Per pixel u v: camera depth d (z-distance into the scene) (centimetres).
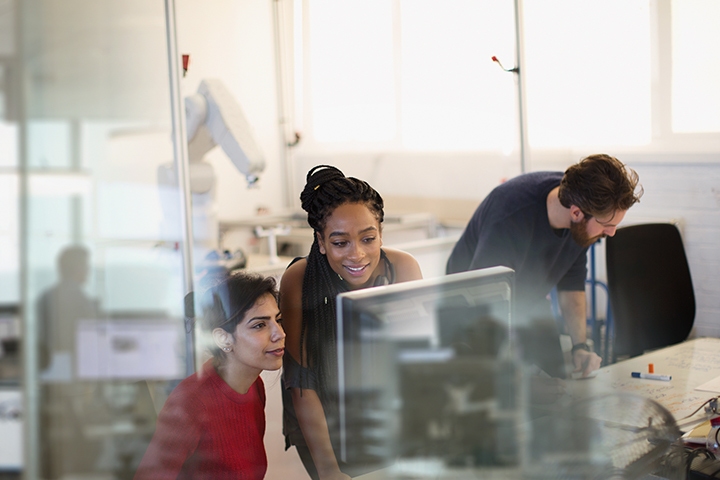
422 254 285
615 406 86
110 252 191
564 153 317
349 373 75
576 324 197
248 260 267
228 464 115
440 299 81
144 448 162
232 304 119
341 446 76
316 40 342
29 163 173
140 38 207
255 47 333
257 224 314
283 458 113
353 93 342
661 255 220
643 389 156
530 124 327
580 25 307
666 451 84
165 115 216
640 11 288
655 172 287
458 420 80
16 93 174
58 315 170
